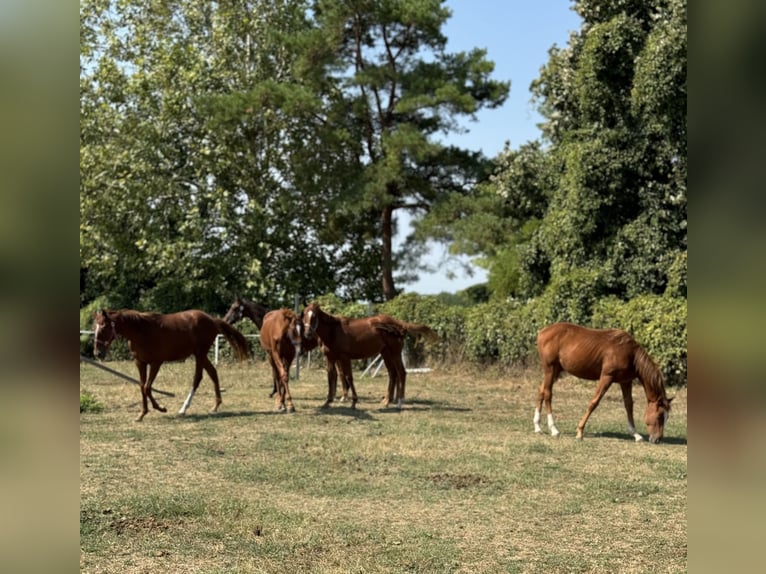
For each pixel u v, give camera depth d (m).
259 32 26.05
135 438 9.45
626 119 18.11
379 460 8.37
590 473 7.90
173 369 19.69
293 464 8.07
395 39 24.61
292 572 4.79
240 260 24.86
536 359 18.08
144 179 24.25
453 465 8.16
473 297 30.27
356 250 28.09
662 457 8.82
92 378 17.11
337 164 25.36
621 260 18.11
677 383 15.36
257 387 15.80
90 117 23.94
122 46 26.12
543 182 21.72
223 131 24.50
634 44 17.88
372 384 17.16
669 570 4.95
